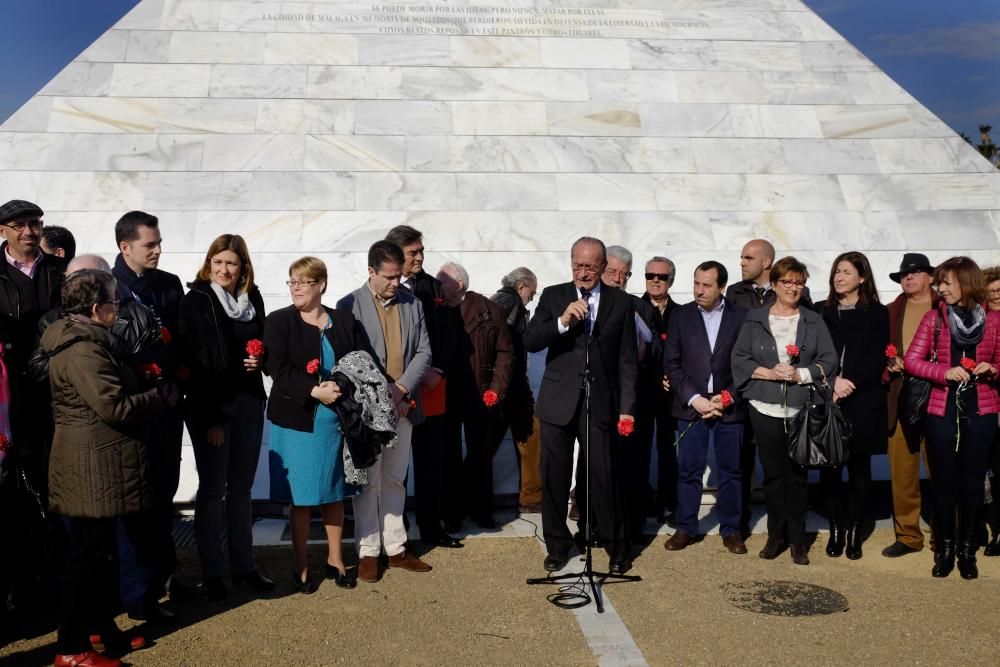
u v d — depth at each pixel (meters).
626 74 11.38
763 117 11.27
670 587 6.25
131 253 5.92
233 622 5.59
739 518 7.14
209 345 5.88
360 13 11.43
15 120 10.31
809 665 4.94
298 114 10.62
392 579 6.40
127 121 10.41
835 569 6.68
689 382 7.18
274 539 7.44
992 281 6.84
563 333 6.48
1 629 5.27
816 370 6.75
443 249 9.98
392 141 10.55
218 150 10.30
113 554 5.01
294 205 10.04
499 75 11.18
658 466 8.10
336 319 6.26
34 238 5.92
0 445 5.04
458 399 7.67
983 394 6.44
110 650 5.06
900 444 7.04
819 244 10.45
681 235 10.32
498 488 8.62
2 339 5.24
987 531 7.39
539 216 10.26
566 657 5.07
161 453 5.49
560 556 6.57
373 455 5.98
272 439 6.18
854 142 11.23
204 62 10.89
